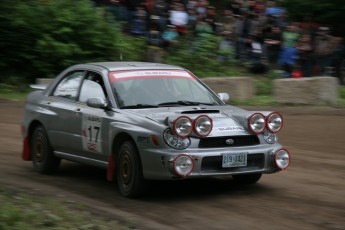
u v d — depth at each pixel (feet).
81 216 28.71
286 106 71.46
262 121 33.01
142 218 29.09
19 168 41.65
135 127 31.99
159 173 30.89
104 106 34.27
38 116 39.73
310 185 36.04
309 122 60.39
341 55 85.76
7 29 89.97
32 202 30.91
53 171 39.78
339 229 27.17
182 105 35.14
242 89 75.51
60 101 38.73
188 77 37.60
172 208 30.91
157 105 34.60
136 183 32.14
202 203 31.86
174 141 30.86
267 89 81.56
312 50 85.61
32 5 92.94
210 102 36.37
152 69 37.17
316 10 96.32
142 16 95.35
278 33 88.63
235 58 94.07
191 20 95.30
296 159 44.21
